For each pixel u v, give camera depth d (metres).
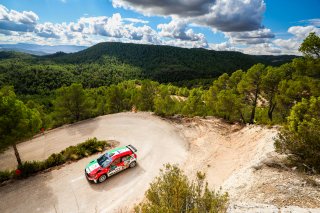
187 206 6.22
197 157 19.25
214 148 20.86
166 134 24.84
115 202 13.59
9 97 16.84
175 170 7.35
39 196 14.30
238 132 24.06
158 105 31.34
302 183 9.08
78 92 31.30
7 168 20.00
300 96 19.45
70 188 15.07
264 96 26.92
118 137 24.55
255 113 29.70
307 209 6.61
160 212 5.62
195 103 35.75
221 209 6.10
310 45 16.05
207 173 15.91
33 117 18.09
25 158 21.62
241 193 9.95
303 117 12.76
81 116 32.81
